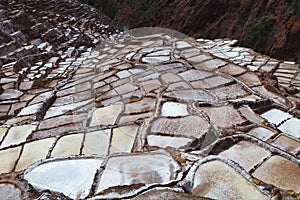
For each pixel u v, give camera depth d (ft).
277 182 9.14
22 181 9.68
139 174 9.07
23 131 14.76
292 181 9.14
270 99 14.42
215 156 9.35
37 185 9.35
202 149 10.40
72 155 10.53
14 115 17.39
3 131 14.94
